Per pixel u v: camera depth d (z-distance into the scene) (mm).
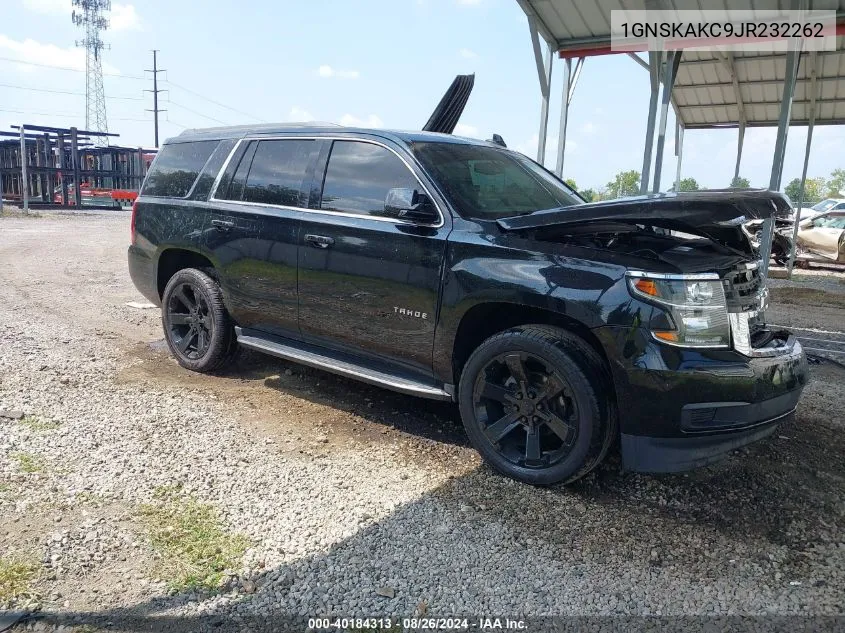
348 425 4207
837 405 4840
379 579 2604
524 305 3326
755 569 2742
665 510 3223
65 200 38219
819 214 15812
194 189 5098
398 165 4004
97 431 3895
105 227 22859
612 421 3215
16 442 3658
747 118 14578
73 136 37969
